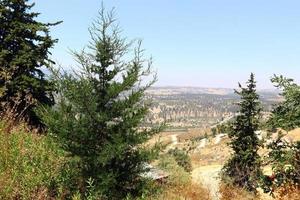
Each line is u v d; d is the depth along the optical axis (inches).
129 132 465.1
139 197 462.3
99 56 462.6
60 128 443.5
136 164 465.4
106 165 452.8
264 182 497.0
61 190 395.2
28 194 359.3
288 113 485.1
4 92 790.5
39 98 870.4
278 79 504.4
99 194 428.5
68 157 436.5
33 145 436.5
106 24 464.8
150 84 478.6
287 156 472.4
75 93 443.8
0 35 888.9
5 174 362.3
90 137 446.9
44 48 911.0
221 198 933.2
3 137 417.1
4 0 890.7
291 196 443.2
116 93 458.6
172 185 806.5
